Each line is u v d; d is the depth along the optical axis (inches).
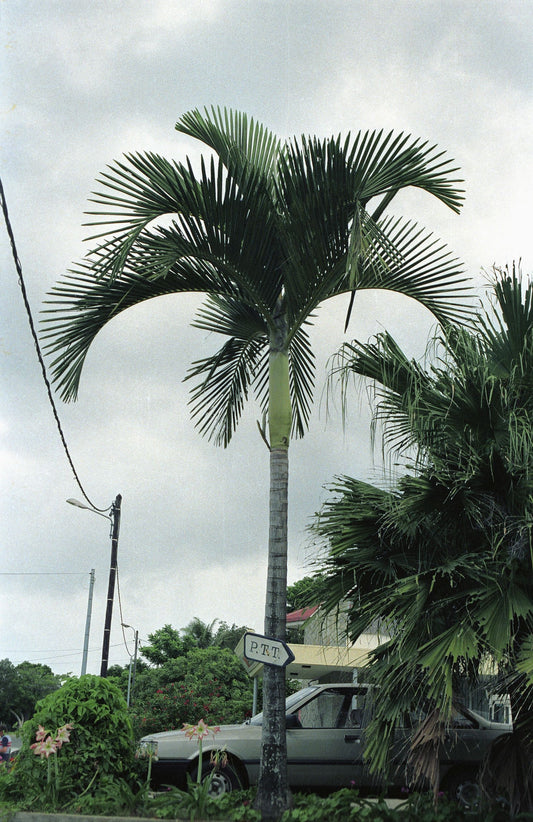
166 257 315.0
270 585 310.3
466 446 276.1
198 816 273.6
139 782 307.9
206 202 319.6
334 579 292.8
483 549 271.7
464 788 326.6
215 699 743.7
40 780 308.2
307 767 343.3
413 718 275.9
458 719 339.9
